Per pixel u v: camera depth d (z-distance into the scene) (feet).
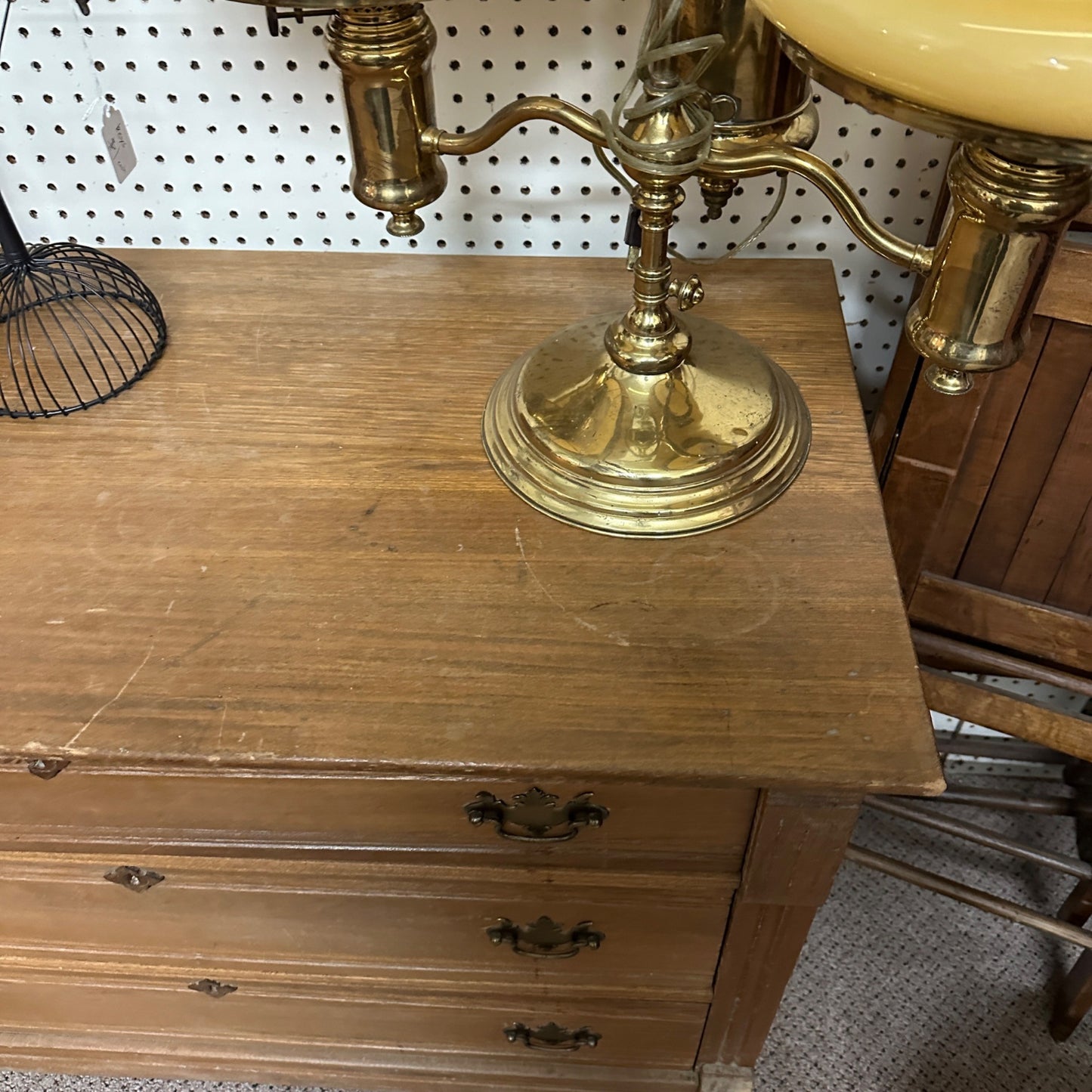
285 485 2.24
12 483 2.24
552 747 1.76
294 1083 3.44
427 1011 3.02
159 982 3.00
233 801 2.18
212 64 2.62
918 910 4.02
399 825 2.22
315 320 2.67
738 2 1.69
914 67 1.15
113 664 1.89
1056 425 2.52
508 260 2.86
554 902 2.46
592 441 2.12
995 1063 3.58
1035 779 4.46
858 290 2.97
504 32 2.51
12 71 2.67
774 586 2.00
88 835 2.33
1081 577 2.76
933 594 2.95
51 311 2.69
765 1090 3.53
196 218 2.99
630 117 1.76
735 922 2.46
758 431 2.14
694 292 2.04
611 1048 3.14
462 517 2.16
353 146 1.91
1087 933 3.25
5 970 3.01
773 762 1.74
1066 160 1.25
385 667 1.89
